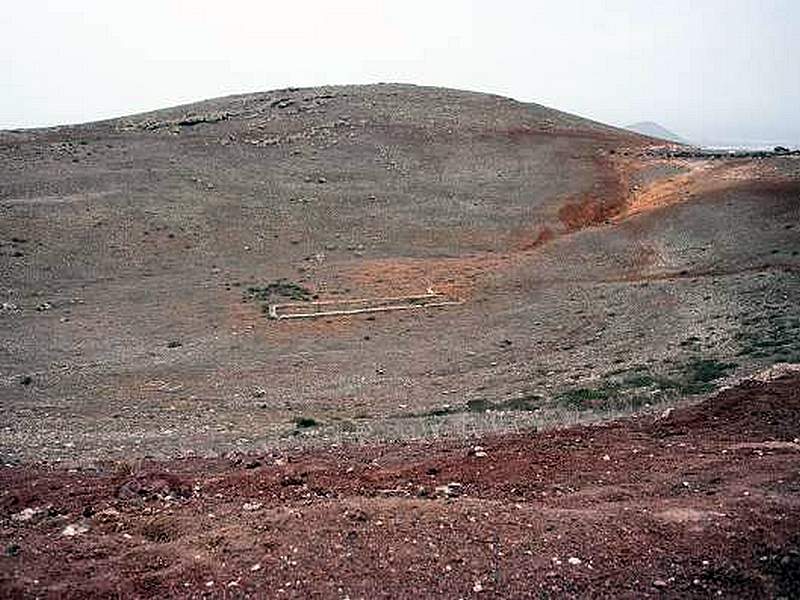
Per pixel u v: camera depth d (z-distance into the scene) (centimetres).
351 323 3100
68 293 3475
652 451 1220
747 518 907
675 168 5131
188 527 995
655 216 4112
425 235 4397
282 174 5222
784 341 2114
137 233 4172
